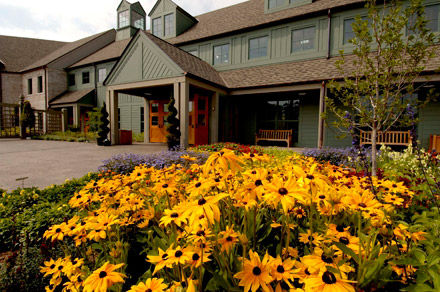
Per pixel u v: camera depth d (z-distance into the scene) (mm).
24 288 1561
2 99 19875
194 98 10656
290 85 9469
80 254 1506
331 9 10070
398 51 3795
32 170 5289
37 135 14883
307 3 11227
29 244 1961
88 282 855
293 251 1027
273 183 992
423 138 8789
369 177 2004
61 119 16906
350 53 9875
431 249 1077
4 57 21062
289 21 11086
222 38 12797
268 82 10047
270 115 12164
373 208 1052
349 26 9961
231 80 11438
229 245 999
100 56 17703
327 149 6574
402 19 3691
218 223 1253
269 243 1504
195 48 13680
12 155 7469
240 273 800
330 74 8852
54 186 3535
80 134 14602
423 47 3717
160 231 1407
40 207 2633
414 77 3875
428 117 8695
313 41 10766
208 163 1131
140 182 2006
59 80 18656
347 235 1040
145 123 13281
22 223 2213
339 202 1150
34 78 19109
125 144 11648
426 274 938
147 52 9773
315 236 1093
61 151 8453
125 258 1318
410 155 4504
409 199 1757
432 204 2074
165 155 5473
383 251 1064
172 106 8797
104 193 1982
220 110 11727
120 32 19297
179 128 9023
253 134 12469
